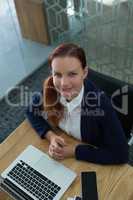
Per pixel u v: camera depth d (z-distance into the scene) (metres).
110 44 2.43
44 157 1.25
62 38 2.95
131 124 1.43
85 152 1.22
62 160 1.23
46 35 3.05
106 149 1.22
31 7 2.84
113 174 1.17
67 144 1.30
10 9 2.98
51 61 1.09
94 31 2.45
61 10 2.74
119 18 2.20
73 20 2.71
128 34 2.25
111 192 1.10
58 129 1.39
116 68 2.58
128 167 1.19
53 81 1.17
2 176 1.20
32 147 1.30
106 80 1.41
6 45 2.94
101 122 1.22
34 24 3.00
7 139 1.35
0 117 2.48
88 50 2.64
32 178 1.17
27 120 1.44
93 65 2.72
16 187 1.15
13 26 3.02
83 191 1.10
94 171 1.18
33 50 3.00
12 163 1.24
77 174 1.17
